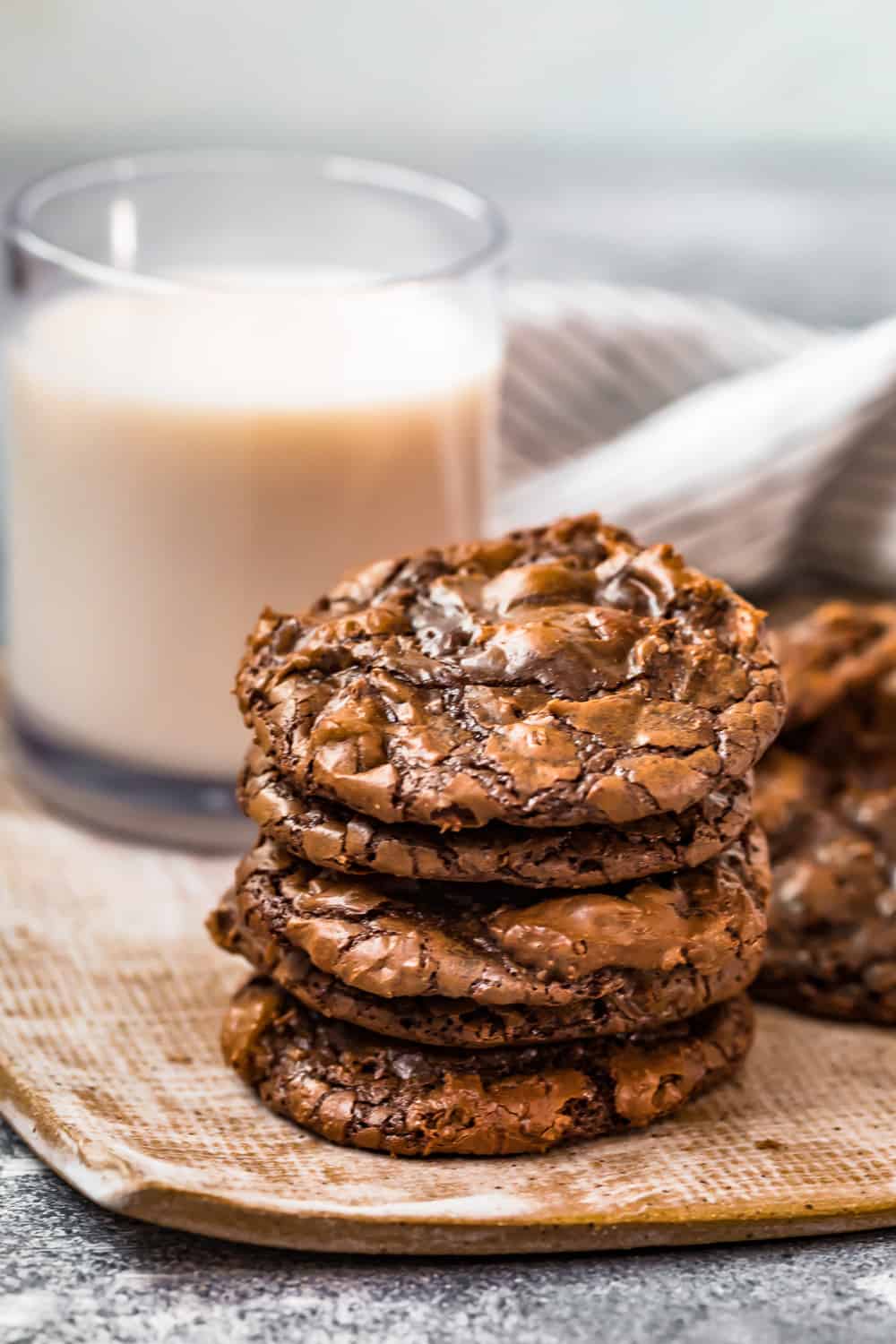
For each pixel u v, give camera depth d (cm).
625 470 62
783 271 83
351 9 79
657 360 66
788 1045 49
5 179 79
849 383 60
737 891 45
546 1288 43
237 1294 43
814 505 62
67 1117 45
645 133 82
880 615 53
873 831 50
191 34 78
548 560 47
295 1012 46
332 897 44
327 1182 44
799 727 52
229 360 53
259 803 45
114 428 53
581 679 44
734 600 45
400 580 47
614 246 83
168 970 50
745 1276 44
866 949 49
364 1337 42
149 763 55
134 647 54
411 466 54
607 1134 46
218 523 53
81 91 78
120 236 57
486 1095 45
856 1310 43
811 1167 45
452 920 44
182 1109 46
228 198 58
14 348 55
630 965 44
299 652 45
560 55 81
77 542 54
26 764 57
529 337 65
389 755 43
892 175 83
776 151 82
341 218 58
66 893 53
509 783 43
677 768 43
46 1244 44
